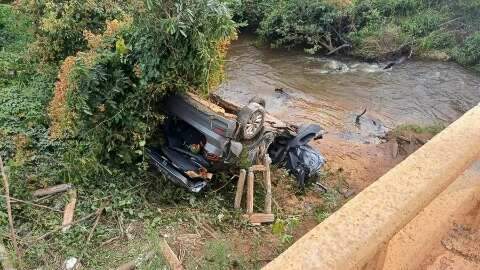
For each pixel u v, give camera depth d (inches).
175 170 264.7
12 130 286.5
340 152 392.5
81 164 257.6
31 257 204.1
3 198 226.7
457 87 527.2
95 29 328.5
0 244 201.9
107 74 254.2
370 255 34.8
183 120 269.9
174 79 257.3
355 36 607.8
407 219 37.0
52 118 272.5
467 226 51.3
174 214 250.4
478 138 44.6
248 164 271.3
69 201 241.6
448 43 601.9
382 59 596.1
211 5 246.5
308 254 33.4
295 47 643.5
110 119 259.1
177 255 218.1
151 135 270.8
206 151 259.4
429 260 49.0
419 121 459.5
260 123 262.4
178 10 240.5
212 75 270.7
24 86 340.2
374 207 37.2
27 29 407.5
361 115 460.4
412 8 640.4
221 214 258.4
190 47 251.9
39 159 266.8
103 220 236.2
